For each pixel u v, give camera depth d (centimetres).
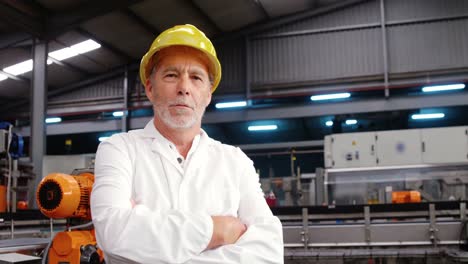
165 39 101
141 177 98
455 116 948
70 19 704
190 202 98
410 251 365
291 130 1063
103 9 684
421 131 560
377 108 868
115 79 987
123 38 841
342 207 381
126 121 968
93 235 197
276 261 93
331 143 584
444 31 869
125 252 83
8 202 329
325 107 895
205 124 985
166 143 102
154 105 103
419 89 895
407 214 374
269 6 884
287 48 943
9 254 172
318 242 384
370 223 382
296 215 387
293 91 927
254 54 957
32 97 717
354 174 579
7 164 338
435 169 561
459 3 866
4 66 825
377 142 569
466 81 841
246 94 940
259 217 99
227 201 102
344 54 911
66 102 1009
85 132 1000
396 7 897
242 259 88
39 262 187
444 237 368
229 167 106
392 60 882
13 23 662
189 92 100
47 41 725
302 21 941
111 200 91
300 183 598
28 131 1008
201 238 85
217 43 971
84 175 203
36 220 300
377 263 368
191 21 846
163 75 101
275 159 1175
